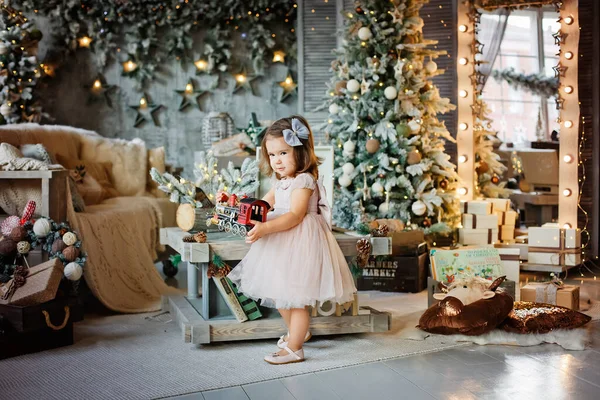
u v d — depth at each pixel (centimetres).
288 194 279
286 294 264
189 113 743
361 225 331
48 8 695
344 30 507
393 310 381
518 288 374
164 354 288
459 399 231
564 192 483
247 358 281
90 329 335
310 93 671
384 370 264
